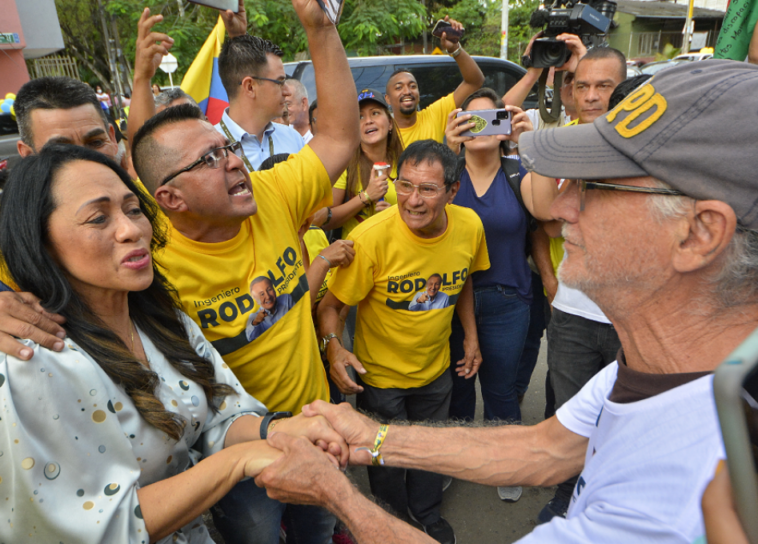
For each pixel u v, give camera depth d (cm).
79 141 208
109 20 1586
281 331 160
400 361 216
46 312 98
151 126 135
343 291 204
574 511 81
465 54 376
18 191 98
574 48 304
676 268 75
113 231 102
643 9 2198
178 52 1172
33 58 1457
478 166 242
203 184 134
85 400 97
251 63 298
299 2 157
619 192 80
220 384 133
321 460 118
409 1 1160
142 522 102
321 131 178
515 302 246
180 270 143
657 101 74
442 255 202
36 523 91
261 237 158
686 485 61
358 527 109
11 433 87
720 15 2162
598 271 85
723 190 69
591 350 219
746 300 74
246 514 150
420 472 219
